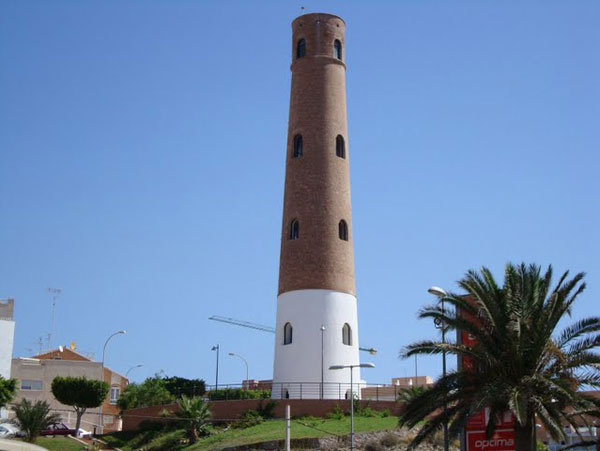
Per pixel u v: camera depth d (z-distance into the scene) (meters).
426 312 42.72
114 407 103.50
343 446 59.94
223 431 66.56
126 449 68.06
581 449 65.81
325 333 72.50
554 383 39.06
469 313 42.41
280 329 74.12
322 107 77.62
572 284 40.69
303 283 73.69
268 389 85.19
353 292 75.31
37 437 68.94
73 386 73.94
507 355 40.62
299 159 76.88
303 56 79.50
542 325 40.19
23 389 97.31
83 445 67.81
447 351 41.75
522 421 37.56
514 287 41.06
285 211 76.94
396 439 61.03
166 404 78.56
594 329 40.53
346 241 75.75
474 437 44.91
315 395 71.19
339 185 76.44
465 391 41.56
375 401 69.88
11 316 93.06
